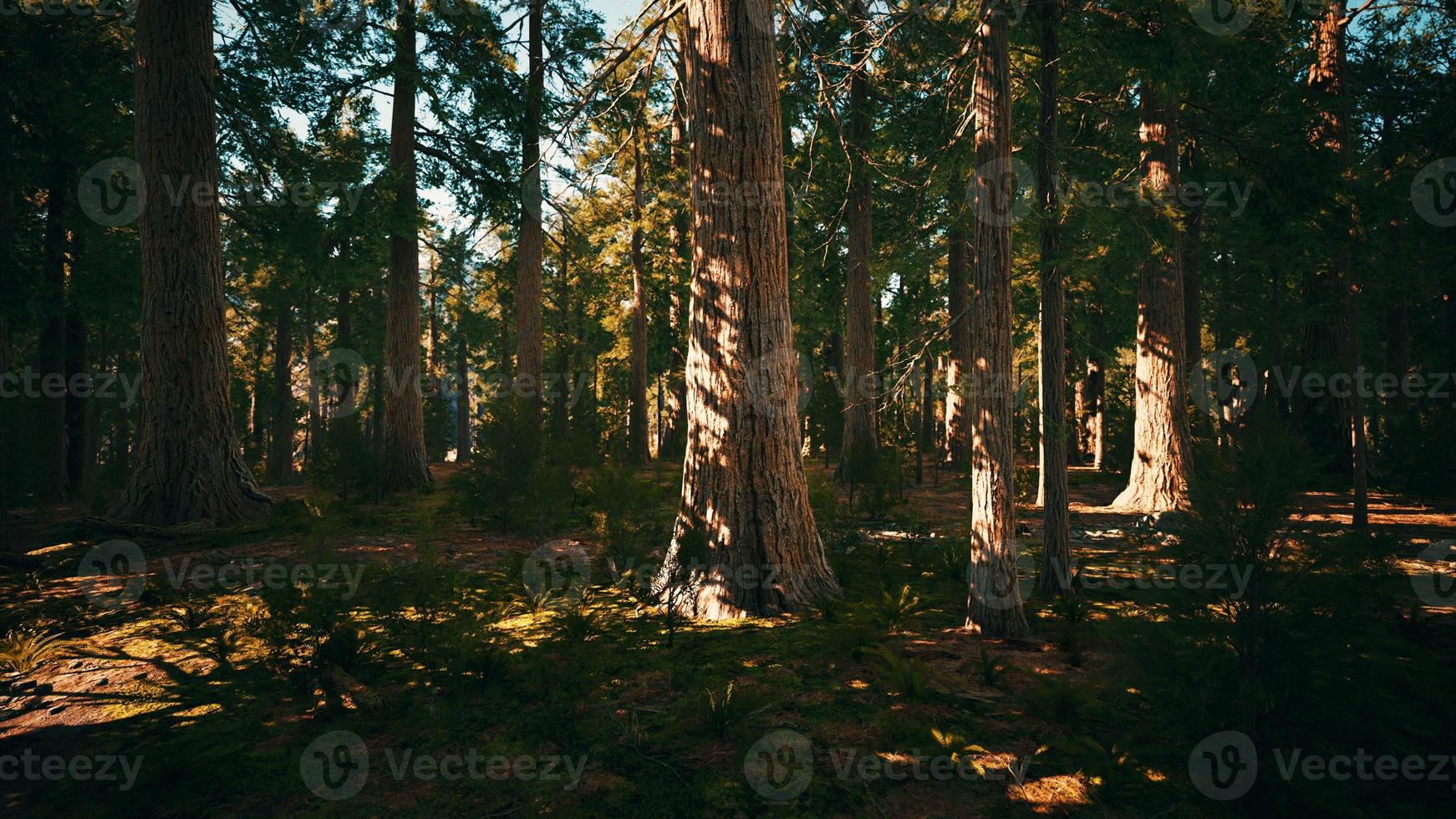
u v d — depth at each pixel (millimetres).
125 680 5035
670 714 4355
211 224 11203
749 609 6578
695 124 7156
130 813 3273
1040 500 14000
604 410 27625
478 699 4656
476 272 25984
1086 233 7762
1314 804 3135
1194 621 3551
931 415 31984
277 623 4703
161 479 10602
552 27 18266
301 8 14883
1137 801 3363
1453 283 15336
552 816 3215
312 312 31219
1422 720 3240
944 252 18969
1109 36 7109
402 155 16844
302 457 50250
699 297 7113
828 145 12117
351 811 3270
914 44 8867
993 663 4832
